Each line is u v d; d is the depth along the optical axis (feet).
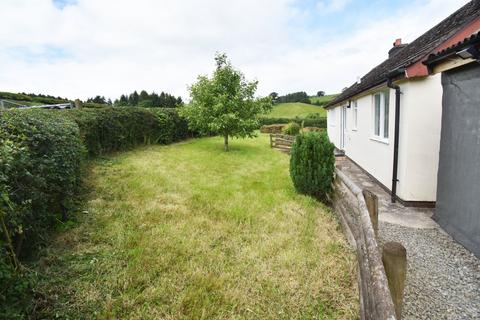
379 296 5.08
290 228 13.47
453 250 11.34
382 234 12.94
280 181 23.59
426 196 16.67
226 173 26.89
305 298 8.42
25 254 9.07
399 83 17.40
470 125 11.36
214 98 40.86
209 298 8.35
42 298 7.76
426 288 8.85
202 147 47.70
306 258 10.58
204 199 17.99
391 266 5.55
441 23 23.39
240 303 8.16
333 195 17.03
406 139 16.65
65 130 14.52
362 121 26.94
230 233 12.93
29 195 8.31
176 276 9.32
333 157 18.06
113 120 35.45
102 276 9.12
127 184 20.80
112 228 12.84
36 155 10.12
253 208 16.31
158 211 15.38
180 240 11.92
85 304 7.80
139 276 9.15
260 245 11.66
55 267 9.36
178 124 55.98
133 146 42.29
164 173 25.41
